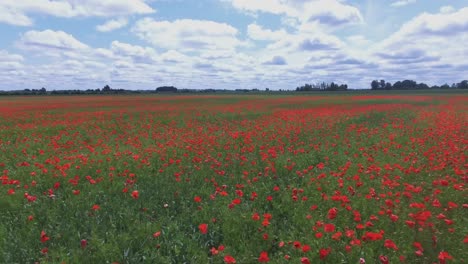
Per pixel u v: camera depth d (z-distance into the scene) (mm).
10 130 18578
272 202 6523
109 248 4594
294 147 12250
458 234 4785
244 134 14172
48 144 12984
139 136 15602
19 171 8602
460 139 11773
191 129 17625
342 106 37906
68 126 20453
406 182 7285
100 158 9750
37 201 6492
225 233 5234
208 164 9219
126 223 5566
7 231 5422
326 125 18547
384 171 7855
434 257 4336
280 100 57312
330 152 10836
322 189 7070
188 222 5766
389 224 5133
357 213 4984
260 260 3912
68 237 5109
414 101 48688
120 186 7336
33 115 29016
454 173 7699
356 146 11930
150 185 7469
